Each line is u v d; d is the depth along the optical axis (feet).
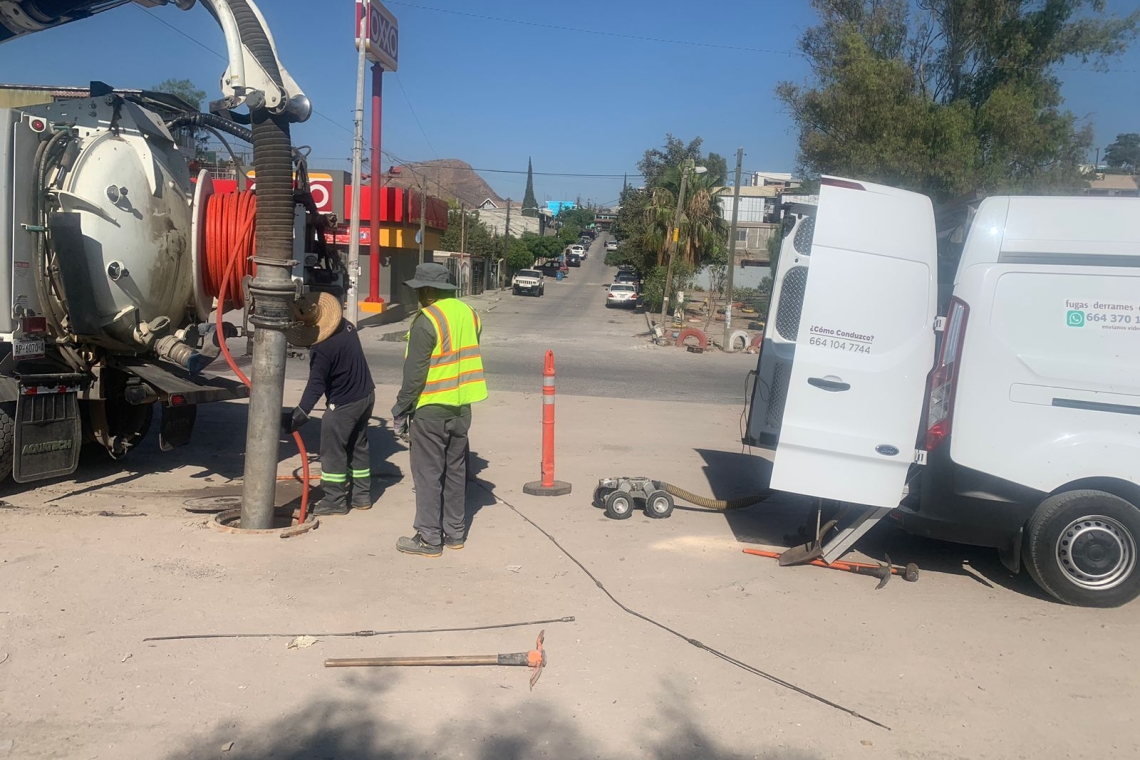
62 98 28.37
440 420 19.80
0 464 22.88
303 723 12.85
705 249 163.63
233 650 14.97
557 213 478.18
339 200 111.04
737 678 14.76
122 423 27.43
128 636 15.26
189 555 19.27
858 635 16.67
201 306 26.53
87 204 23.38
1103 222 18.70
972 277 18.99
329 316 22.21
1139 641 16.87
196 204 25.39
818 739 13.01
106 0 25.94
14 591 16.80
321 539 20.90
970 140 87.81
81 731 12.39
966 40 92.02
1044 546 18.49
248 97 19.36
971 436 18.85
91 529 20.72
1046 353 18.57
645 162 224.94
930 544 23.16
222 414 38.01
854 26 94.84
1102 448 18.30
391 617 16.56
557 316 136.15
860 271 18.76
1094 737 13.34
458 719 13.14
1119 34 88.74
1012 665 15.65
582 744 12.62
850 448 18.93
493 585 18.44
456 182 441.68
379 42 98.94
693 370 67.51
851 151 91.76
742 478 30.48
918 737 13.17
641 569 19.89
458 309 19.99
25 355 22.95
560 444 35.17
